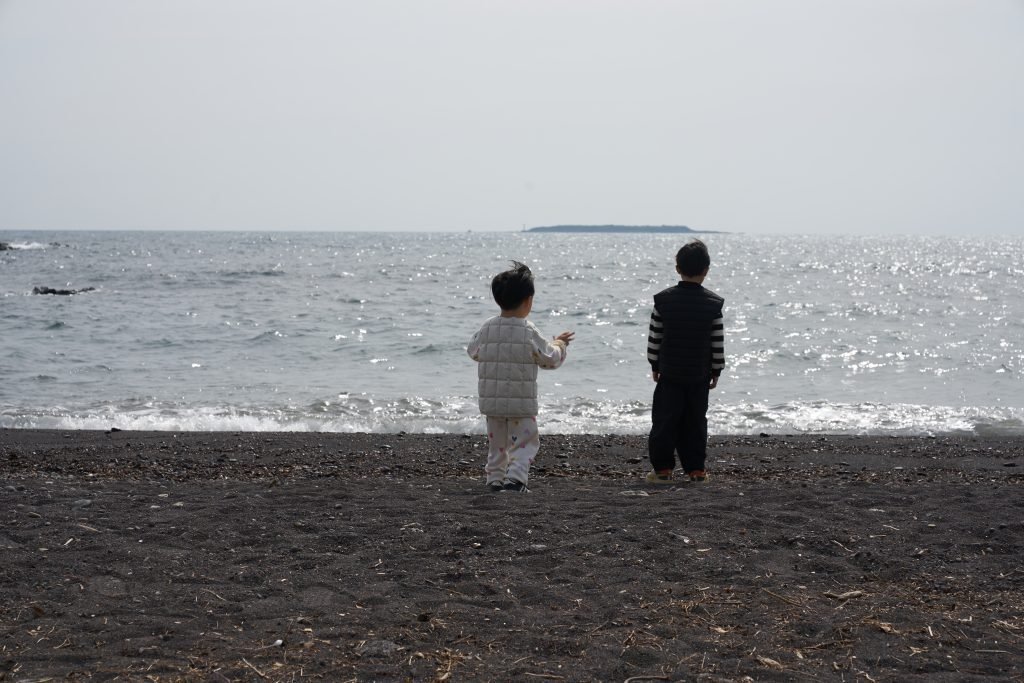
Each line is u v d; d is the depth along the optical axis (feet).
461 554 14.88
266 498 19.21
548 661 10.61
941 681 9.93
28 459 29.30
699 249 22.62
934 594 13.10
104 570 14.02
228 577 13.83
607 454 31.35
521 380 20.70
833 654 10.77
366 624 11.84
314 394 48.70
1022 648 10.96
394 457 30.32
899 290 137.18
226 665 10.43
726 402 46.83
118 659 10.60
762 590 13.16
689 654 10.77
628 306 109.91
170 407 44.24
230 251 308.40
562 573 13.91
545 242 559.38
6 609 12.35
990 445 34.27
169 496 19.43
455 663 10.53
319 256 268.21
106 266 198.49
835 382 54.24
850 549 15.10
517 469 20.75
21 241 429.38
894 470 27.81
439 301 113.50
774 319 93.66
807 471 27.25
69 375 55.26
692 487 21.27
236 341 72.74
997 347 69.46
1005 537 15.67
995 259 288.51
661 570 14.03
